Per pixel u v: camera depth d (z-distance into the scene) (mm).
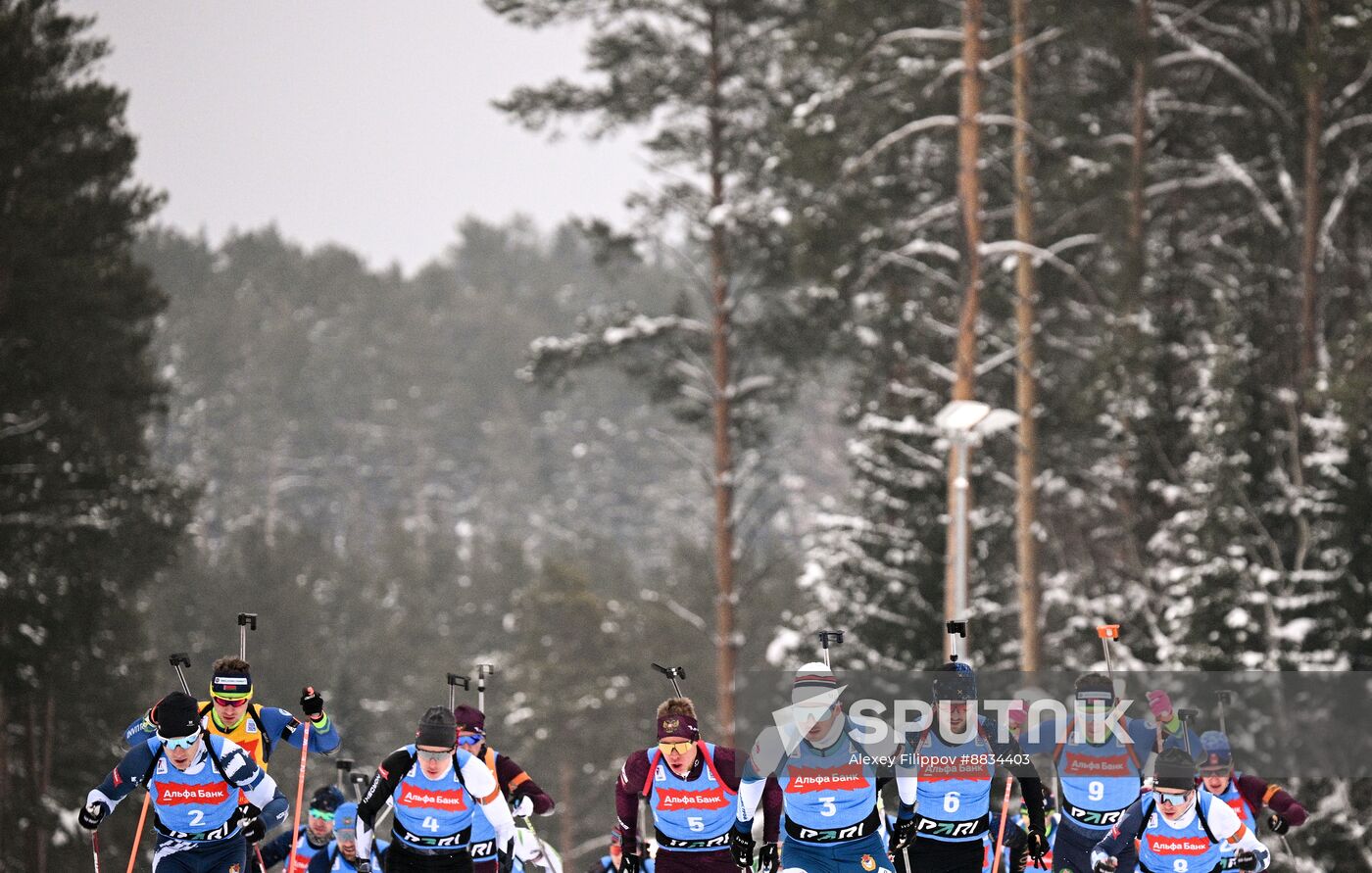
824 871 20531
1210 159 81625
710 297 83750
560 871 27062
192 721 20500
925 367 78875
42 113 68000
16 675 65625
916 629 71750
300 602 173500
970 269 69062
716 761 21250
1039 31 74125
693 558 154625
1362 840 52000
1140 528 71812
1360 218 76688
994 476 77250
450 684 22969
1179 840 20969
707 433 88500
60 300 66438
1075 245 78312
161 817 20938
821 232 71688
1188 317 72750
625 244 84812
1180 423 69312
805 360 85812
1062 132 74250
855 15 72188
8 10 68938
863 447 77188
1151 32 76562
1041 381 75875
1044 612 73188
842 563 74000
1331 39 70688
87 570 66062
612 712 133625
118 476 68375
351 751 152250
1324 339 74062
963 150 69750
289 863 27062
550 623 139250
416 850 20750
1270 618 57125
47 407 66000
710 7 82438
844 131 73250
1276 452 62938
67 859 70750
